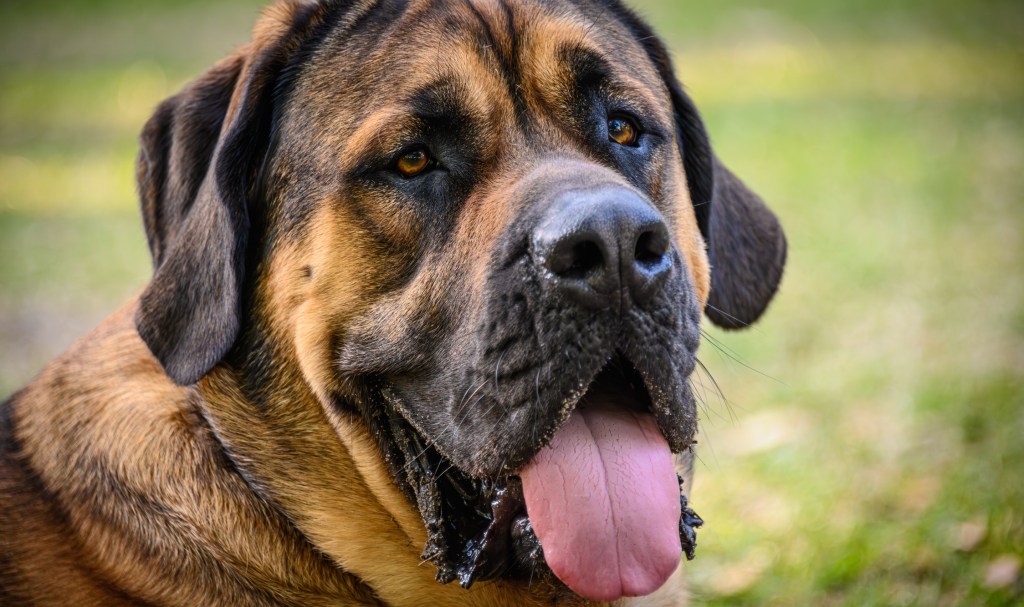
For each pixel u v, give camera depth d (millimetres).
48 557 3289
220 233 3318
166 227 3637
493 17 3395
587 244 2803
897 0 22875
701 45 19922
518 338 2912
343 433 3305
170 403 3387
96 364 3547
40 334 8547
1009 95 15172
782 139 13633
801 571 4668
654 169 3529
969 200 10617
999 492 4898
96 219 11836
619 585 2836
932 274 8492
